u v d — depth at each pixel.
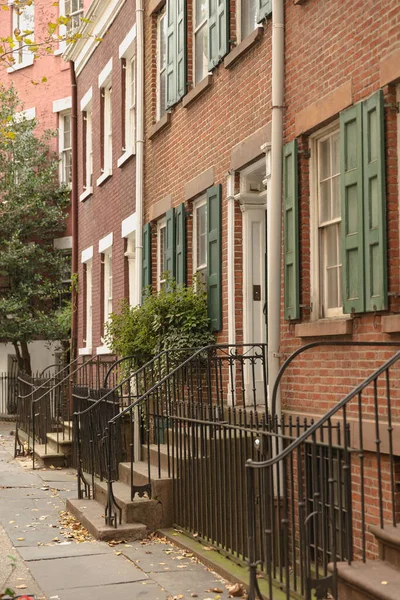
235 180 10.86
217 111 11.43
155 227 14.41
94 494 10.60
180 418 9.04
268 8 9.65
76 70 20.48
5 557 8.10
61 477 13.41
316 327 8.30
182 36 12.73
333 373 8.19
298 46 9.07
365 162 7.59
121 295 16.38
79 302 20.19
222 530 7.86
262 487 7.26
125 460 11.72
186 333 11.48
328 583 5.82
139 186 14.74
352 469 7.67
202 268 12.20
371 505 7.37
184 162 12.75
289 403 9.06
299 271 8.84
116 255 16.83
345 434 5.87
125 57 16.27
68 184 24.72
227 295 11.00
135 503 9.09
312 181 8.87
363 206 7.62
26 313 24.00
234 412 8.02
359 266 7.66
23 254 23.78
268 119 9.80
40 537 9.02
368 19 7.72
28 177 24.00
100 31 17.86
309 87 8.82
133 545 8.59
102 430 11.20
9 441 19.17
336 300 8.59
